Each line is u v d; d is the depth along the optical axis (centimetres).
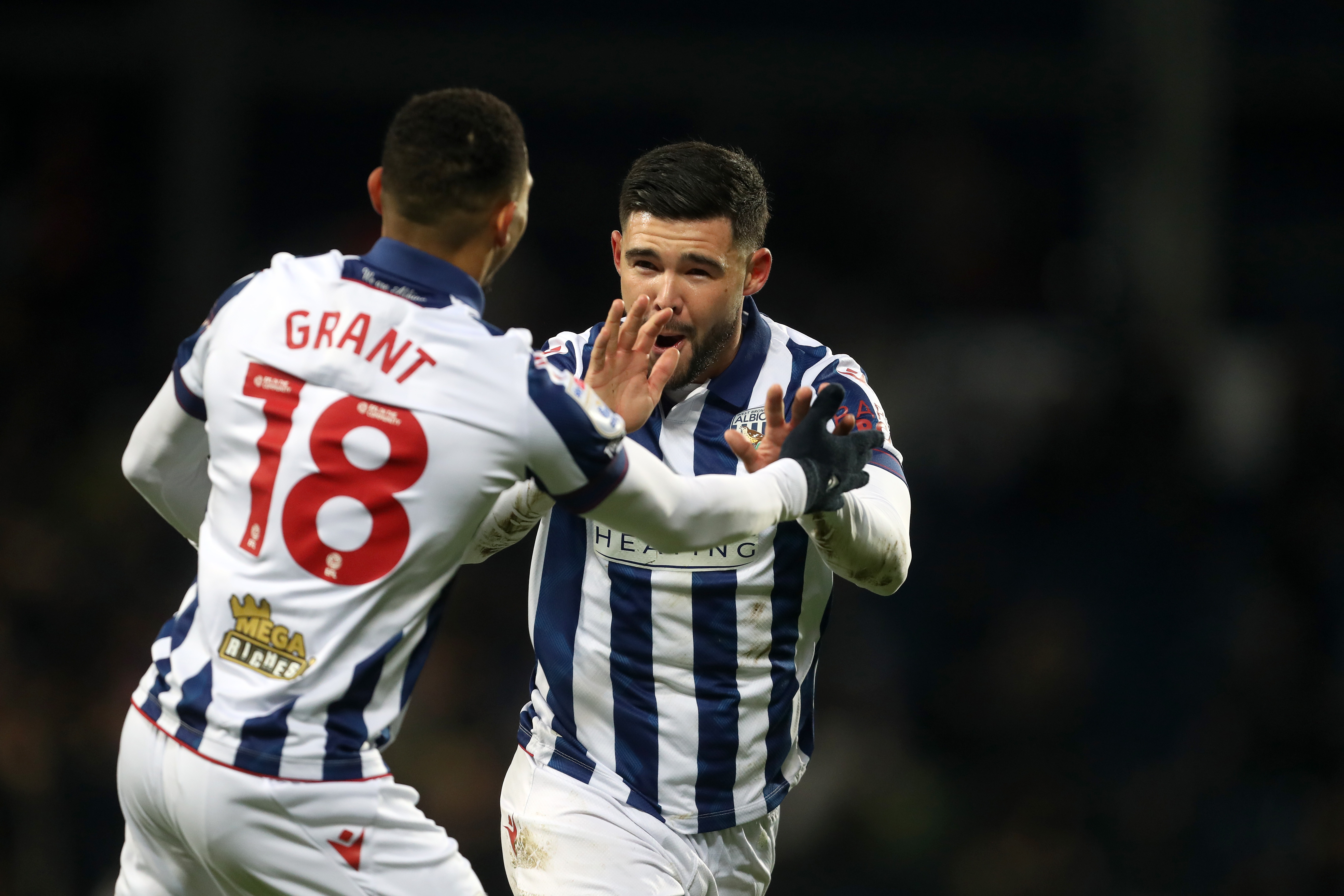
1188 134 3045
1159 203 3045
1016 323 3058
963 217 3119
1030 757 2314
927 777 2273
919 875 2177
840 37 3203
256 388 755
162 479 851
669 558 902
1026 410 2853
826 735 2258
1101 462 2678
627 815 915
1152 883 2234
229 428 759
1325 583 2503
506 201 783
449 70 3136
